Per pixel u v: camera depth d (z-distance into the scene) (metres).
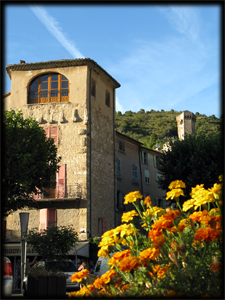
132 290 4.41
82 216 29.55
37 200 30.03
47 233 18.95
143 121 156.50
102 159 33.00
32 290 9.94
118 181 37.22
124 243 5.14
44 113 32.03
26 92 32.66
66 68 32.47
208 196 4.59
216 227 4.27
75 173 30.47
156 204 44.41
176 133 143.75
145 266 4.35
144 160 44.09
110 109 35.72
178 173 30.94
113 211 33.66
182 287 4.04
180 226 4.70
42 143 23.20
